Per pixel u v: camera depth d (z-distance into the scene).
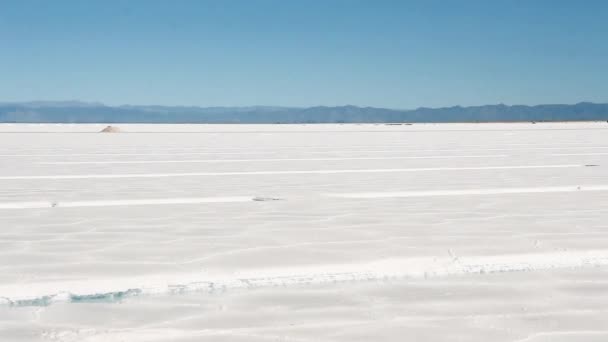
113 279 2.70
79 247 3.33
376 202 5.12
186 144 16.06
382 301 2.41
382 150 13.09
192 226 3.99
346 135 23.62
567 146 14.62
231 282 2.66
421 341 1.97
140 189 6.11
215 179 7.07
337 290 2.57
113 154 11.73
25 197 5.51
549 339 1.98
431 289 2.57
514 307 2.32
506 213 4.48
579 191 5.89
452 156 11.05
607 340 1.98
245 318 2.21
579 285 2.62
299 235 3.65
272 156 11.12
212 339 1.99
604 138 19.70
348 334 2.03
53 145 15.33
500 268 2.90
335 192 5.84
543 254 3.16
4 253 3.18
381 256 3.11
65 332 2.07
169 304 2.39
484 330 2.07
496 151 12.63
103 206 4.96
